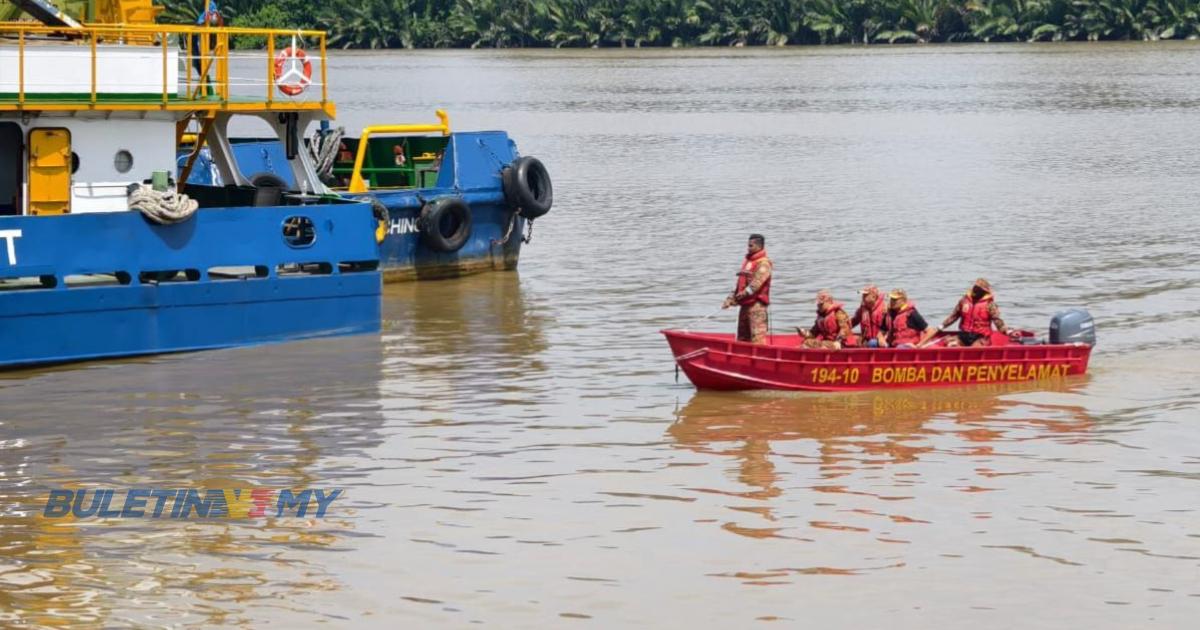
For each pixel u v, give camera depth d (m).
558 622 15.78
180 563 17.28
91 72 26.66
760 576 16.92
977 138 76.38
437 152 37.28
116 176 27.27
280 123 30.17
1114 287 34.00
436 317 30.94
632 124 86.94
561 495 19.52
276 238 27.55
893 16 183.75
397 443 21.80
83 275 26.17
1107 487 19.84
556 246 40.97
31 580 16.80
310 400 24.06
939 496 19.48
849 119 89.81
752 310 25.42
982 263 37.47
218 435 22.11
